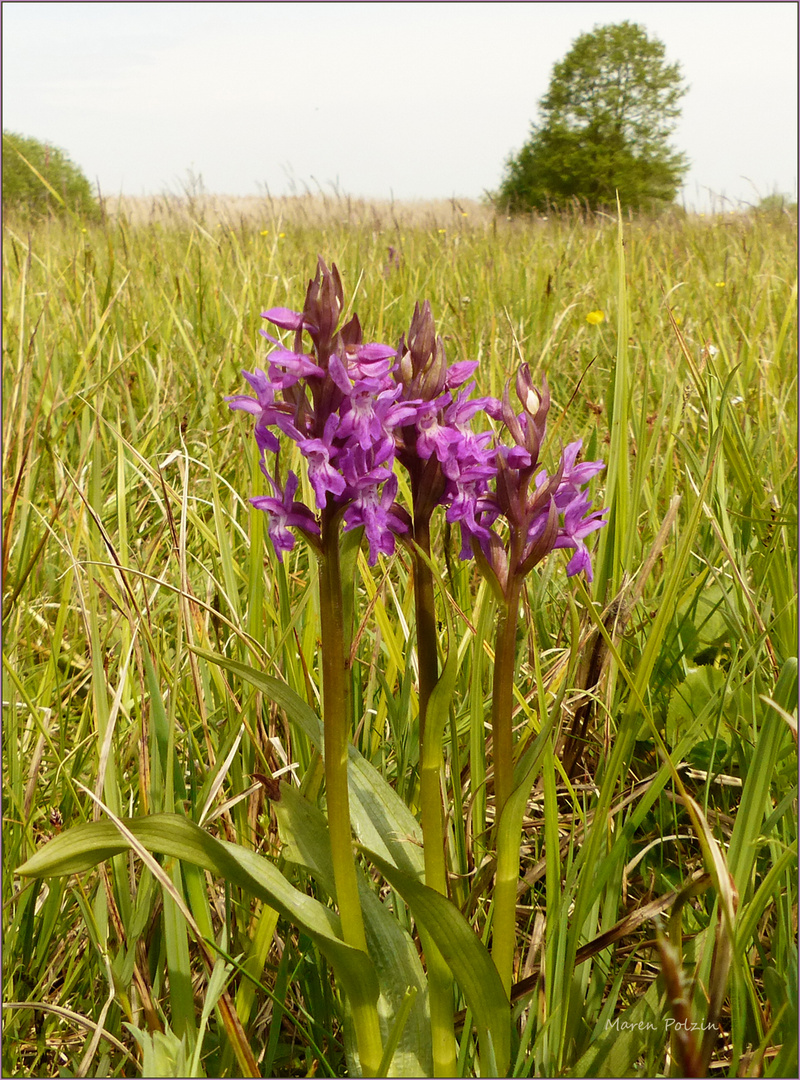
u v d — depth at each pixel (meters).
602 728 2.64
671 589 1.91
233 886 2.20
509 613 1.74
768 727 1.77
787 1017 1.66
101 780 2.02
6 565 3.05
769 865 2.23
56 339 4.61
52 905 2.04
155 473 2.51
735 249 8.34
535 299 6.40
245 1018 1.97
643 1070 1.80
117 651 2.96
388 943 1.99
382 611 2.37
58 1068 2.00
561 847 2.30
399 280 6.57
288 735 2.40
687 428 3.98
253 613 2.43
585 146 40.38
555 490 1.73
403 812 2.06
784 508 3.06
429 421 1.67
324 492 1.53
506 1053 1.75
